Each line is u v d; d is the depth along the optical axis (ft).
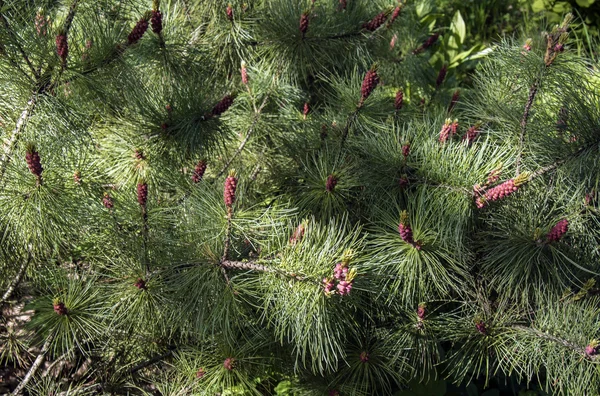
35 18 4.59
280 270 4.41
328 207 4.96
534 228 4.70
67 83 4.56
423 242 4.64
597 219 4.97
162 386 4.90
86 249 4.85
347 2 5.86
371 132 5.10
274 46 5.60
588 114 4.71
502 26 8.45
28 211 4.46
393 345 4.88
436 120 5.21
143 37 5.14
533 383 5.29
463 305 4.90
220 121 5.03
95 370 5.02
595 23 8.10
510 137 5.05
